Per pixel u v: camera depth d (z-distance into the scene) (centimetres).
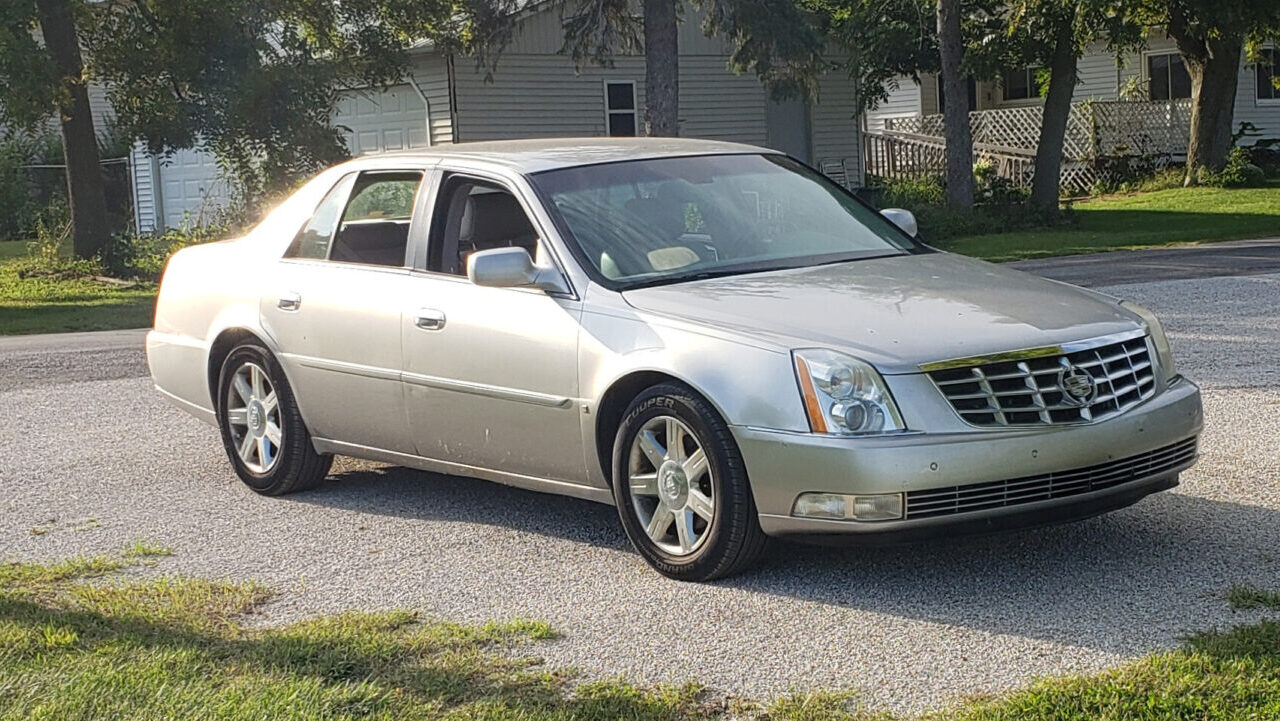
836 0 3072
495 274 591
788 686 434
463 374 630
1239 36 2892
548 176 645
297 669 451
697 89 2997
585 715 408
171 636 491
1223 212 2711
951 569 554
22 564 610
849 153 3219
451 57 2656
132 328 1659
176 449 867
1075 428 519
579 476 599
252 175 2266
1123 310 581
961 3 2888
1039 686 413
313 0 2230
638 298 578
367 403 683
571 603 532
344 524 672
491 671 452
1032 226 2648
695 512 553
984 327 533
